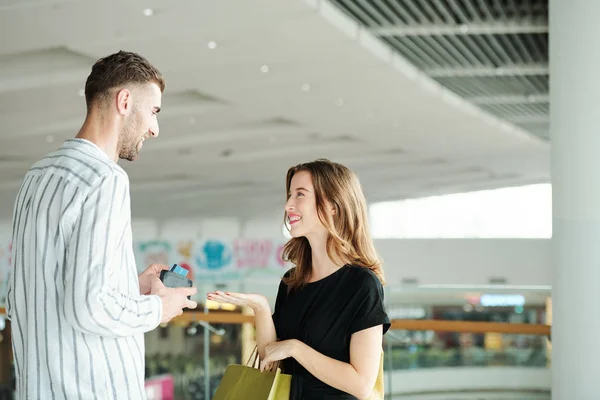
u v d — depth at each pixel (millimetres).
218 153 22328
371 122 19469
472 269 24750
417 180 28531
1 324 5277
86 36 10391
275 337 2191
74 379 1771
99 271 1700
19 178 23547
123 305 1734
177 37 10805
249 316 4801
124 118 1852
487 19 11250
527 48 13609
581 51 4211
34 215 1788
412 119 19266
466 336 4566
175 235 28094
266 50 11938
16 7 8953
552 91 4379
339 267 2105
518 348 4520
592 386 4137
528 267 24469
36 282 1776
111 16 9523
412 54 13828
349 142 22531
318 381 2068
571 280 4199
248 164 24469
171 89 14727
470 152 24922
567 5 4277
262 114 17828
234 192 27875
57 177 1780
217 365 4832
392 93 15883
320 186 2104
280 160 24000
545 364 4484
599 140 4145
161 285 1900
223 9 9555
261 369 2092
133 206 27734
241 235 28047
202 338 4855
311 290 2117
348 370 2004
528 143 23938
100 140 1850
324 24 10461
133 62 1851
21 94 13367
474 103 18891
